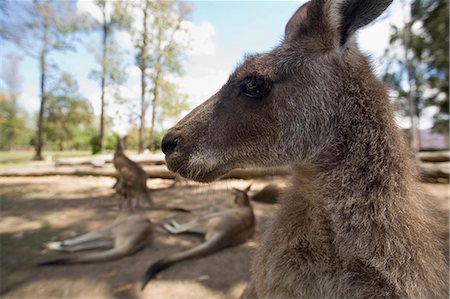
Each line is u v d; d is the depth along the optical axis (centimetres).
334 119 24
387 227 20
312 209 23
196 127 27
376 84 24
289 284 22
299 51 25
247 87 25
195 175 26
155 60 250
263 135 25
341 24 24
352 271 21
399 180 21
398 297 20
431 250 21
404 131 26
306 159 24
